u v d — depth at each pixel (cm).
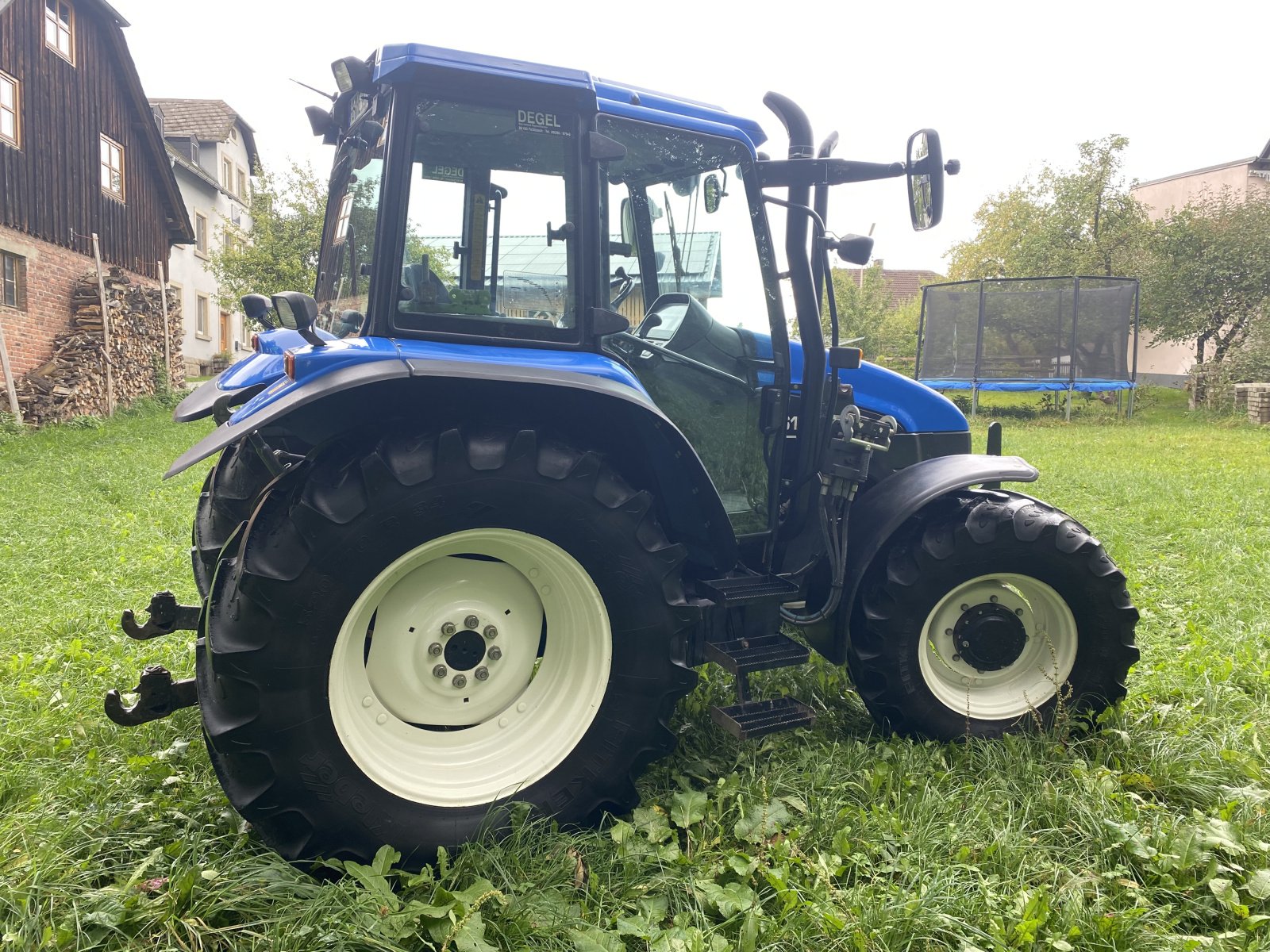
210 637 212
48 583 482
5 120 1286
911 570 293
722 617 284
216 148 2955
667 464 269
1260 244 2166
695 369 293
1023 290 1983
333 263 308
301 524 211
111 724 299
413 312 239
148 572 504
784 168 288
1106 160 2536
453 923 194
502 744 252
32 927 189
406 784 234
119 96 1620
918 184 291
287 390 216
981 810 249
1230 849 225
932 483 297
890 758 285
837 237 289
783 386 299
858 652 300
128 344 1591
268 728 211
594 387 232
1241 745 291
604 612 247
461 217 242
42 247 1373
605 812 251
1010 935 200
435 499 222
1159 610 454
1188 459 1195
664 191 278
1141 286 2355
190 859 220
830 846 237
